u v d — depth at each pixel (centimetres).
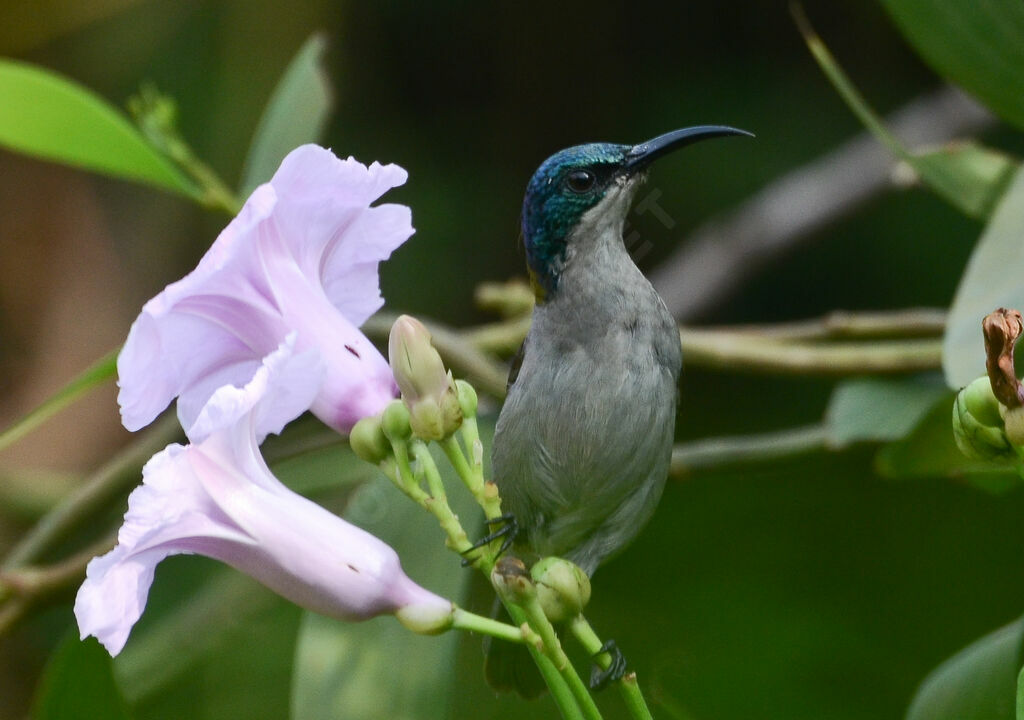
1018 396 369
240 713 1025
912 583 1068
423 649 587
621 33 1437
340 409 443
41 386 1193
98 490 802
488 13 1453
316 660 586
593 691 489
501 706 989
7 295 1215
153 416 428
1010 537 1082
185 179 670
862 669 1025
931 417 580
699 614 1055
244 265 442
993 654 580
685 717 603
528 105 1454
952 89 1227
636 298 636
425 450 425
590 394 622
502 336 843
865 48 1382
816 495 1114
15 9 1248
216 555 414
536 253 654
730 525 1109
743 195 1366
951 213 1302
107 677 580
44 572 734
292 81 703
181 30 1316
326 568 413
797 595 1065
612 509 642
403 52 1453
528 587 400
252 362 455
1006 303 519
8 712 1066
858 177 1234
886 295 1313
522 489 642
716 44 1421
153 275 1269
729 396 1305
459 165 1440
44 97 610
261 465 423
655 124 1422
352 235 477
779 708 1003
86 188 1251
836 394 755
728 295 1230
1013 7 591
